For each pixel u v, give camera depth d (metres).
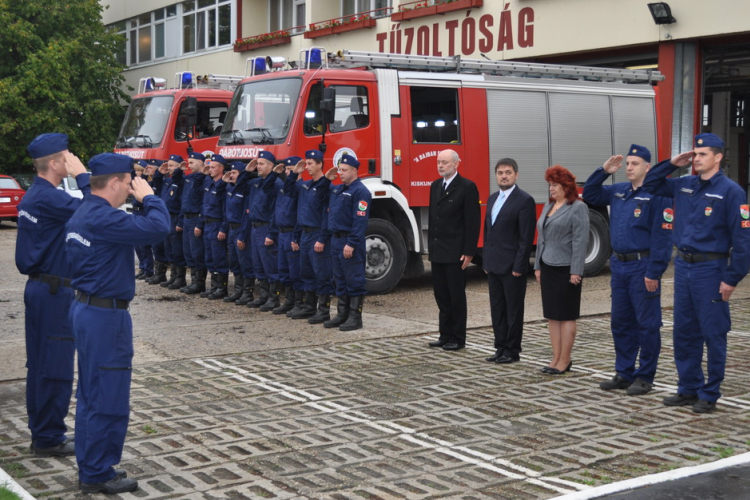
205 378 7.04
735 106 18.42
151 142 14.56
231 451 5.21
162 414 5.99
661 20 15.23
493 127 12.44
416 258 12.32
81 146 27.97
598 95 13.57
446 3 18.78
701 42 15.40
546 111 12.98
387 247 11.57
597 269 13.63
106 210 4.43
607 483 4.68
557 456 5.16
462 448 5.30
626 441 5.47
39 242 4.95
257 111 11.48
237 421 5.84
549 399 6.49
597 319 10.08
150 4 29.58
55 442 5.12
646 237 6.55
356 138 11.24
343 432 5.61
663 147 15.86
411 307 10.75
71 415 6.04
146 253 12.99
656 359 6.68
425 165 11.79
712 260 6.04
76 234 4.44
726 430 5.72
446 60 12.23
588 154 13.44
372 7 21.64
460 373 7.32
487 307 10.65
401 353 8.10
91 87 28.64
